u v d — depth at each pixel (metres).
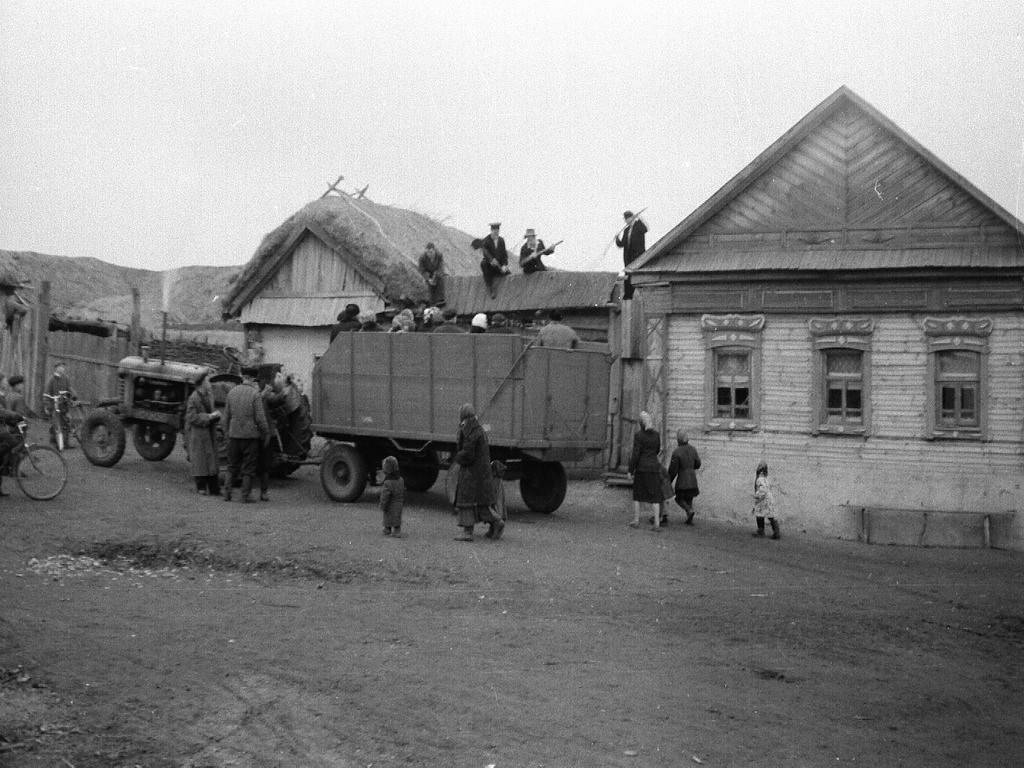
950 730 9.32
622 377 24.94
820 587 15.61
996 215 21.53
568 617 12.67
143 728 8.59
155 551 15.04
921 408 21.73
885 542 21.30
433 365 18.88
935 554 20.03
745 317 22.83
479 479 16.52
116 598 12.68
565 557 15.90
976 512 21.19
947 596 15.70
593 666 10.62
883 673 11.10
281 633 11.45
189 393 21.09
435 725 8.76
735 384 23.02
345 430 19.86
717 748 8.44
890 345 21.92
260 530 16.23
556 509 20.56
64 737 8.35
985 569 18.53
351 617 12.23
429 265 27.00
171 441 22.09
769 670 10.90
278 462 21.00
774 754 8.38
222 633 11.38
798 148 22.92
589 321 25.80
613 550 16.77
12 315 28.17
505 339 18.16
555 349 18.62
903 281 21.84
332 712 9.02
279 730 8.59
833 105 22.38
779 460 22.53
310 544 15.52
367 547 15.55
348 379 19.84
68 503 17.50
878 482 21.88
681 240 23.55
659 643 11.72
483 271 26.88
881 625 13.37
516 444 18.08
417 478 21.61
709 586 14.94
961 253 21.72
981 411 21.42
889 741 8.90
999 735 9.25
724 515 22.83
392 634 11.56
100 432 21.28
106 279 38.09
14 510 16.73
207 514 17.30
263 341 27.72
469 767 7.91
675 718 9.12
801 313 22.47
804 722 9.24
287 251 27.03
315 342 26.98
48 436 24.72
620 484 24.00
